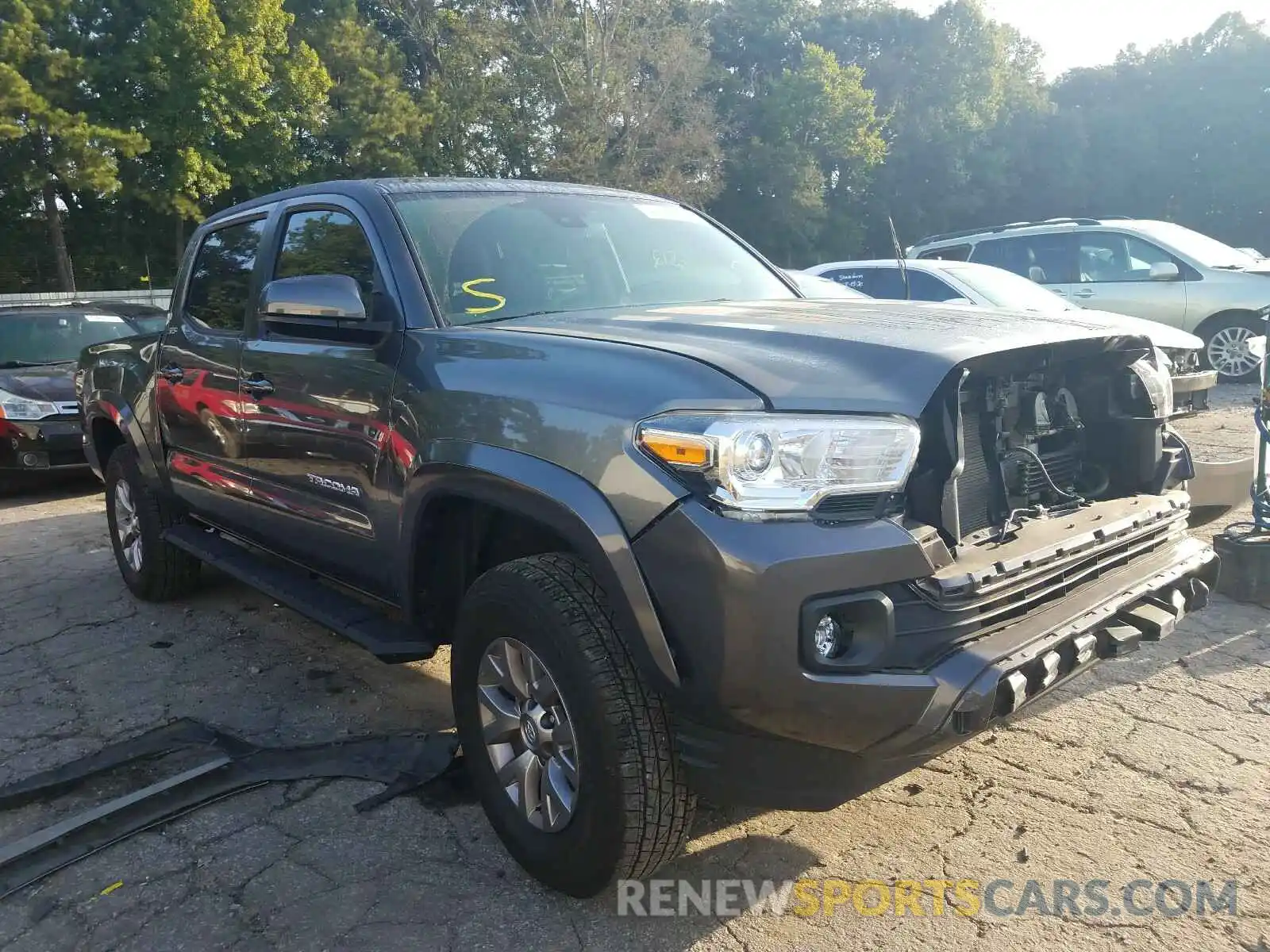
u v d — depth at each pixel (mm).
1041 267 12125
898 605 2223
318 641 4617
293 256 3738
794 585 2094
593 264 3555
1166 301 11328
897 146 54000
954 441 2330
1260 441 4695
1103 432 2975
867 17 55656
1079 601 2535
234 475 4027
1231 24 52625
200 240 4598
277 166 30047
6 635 4785
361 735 3611
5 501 8305
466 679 2764
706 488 2166
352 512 3252
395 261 3189
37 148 25406
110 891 2686
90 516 7539
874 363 2377
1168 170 54688
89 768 3383
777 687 2119
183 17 25750
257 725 3729
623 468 2264
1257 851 2744
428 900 2623
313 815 3051
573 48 37250
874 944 2414
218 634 4738
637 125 37406
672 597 2182
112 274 33562
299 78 29172
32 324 9461
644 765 2330
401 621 3297
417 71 42031
